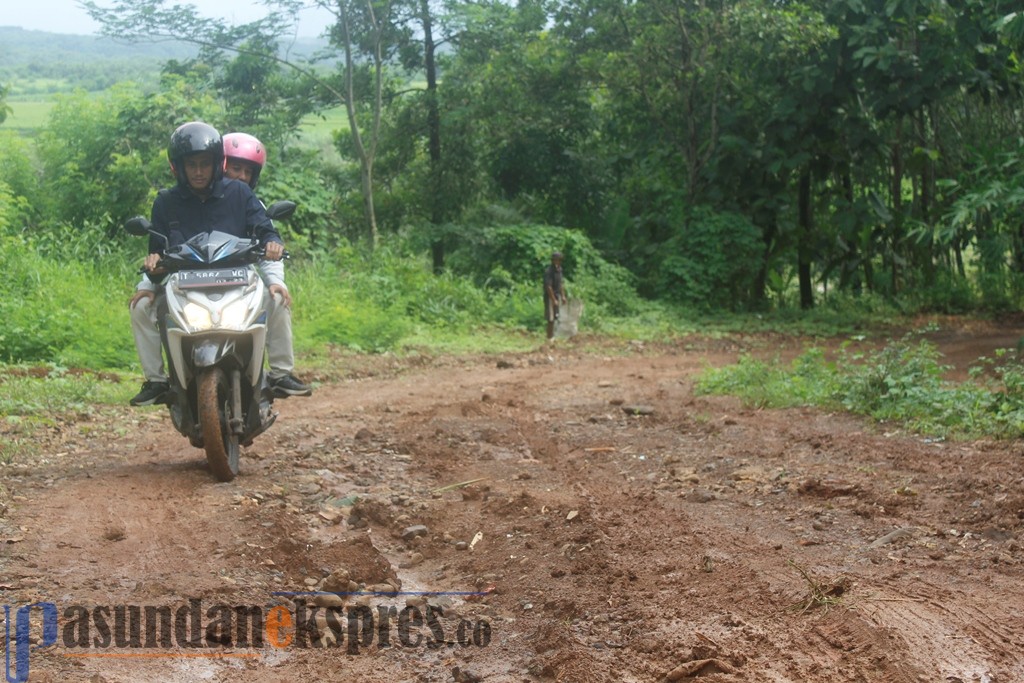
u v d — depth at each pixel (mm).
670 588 5051
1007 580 5043
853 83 24281
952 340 20016
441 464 8031
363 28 24047
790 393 10688
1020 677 3945
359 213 25172
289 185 22688
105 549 5590
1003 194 17078
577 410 10789
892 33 23406
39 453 8070
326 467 7840
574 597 4988
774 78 24766
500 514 6617
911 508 6367
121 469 7523
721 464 7848
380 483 7484
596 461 8281
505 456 8484
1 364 12289
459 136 25266
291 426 9414
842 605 4637
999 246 23547
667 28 25188
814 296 29203
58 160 21344
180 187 7418
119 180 20578
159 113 21734
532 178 26594
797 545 5715
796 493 6832
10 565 5281
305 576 5473
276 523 6164
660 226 26938
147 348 7344
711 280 24391
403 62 25422
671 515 6375
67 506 6383
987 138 25922
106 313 14305
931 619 4465
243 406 7414
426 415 10297
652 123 26562
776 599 4809
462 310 20672
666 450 8508
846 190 27000
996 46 22438
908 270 26672
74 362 12883
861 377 10109
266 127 23750
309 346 15328
